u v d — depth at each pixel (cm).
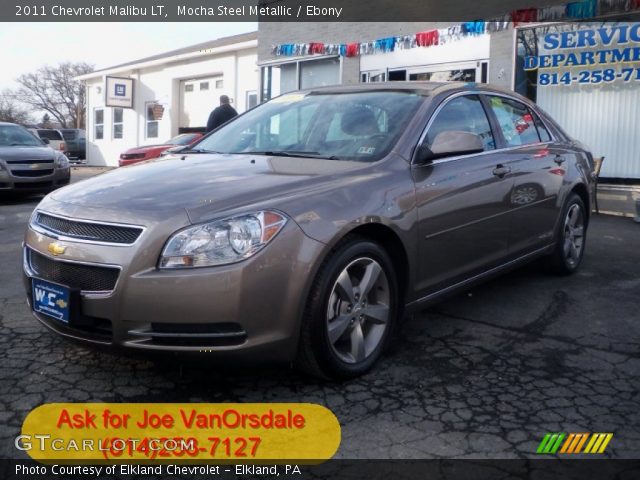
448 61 1177
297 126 445
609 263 616
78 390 338
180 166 391
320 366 332
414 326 441
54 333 338
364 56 1327
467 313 469
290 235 312
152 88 2567
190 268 299
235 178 352
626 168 1003
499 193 447
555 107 1054
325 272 325
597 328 437
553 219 526
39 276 340
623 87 986
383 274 361
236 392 338
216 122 1177
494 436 293
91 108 2967
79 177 1916
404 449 282
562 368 370
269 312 307
